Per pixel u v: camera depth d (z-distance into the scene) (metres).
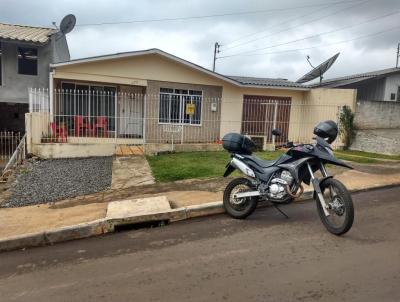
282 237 4.67
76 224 5.52
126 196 7.20
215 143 14.08
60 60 19.31
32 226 5.69
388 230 4.75
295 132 16.50
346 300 3.09
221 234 4.94
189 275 3.74
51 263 4.38
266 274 3.65
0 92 16.69
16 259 4.62
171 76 14.77
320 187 4.81
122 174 9.35
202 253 4.31
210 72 14.98
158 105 14.75
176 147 13.00
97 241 5.06
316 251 4.16
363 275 3.52
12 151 15.14
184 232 5.13
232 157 5.88
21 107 18.00
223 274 3.71
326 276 3.54
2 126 17.88
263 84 15.79
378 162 10.38
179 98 14.98
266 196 5.27
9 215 6.39
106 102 14.65
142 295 3.38
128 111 14.85
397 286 3.29
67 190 8.22
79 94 14.09
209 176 8.52
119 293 3.46
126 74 14.23
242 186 5.70
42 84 17.08
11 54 16.64
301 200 6.45
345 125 14.47
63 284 3.76
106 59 13.73
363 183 7.36
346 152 13.36
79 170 10.27
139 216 5.54
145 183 8.27
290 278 3.54
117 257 4.39
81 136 13.80
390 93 20.94
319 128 4.96
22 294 3.59
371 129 15.38
